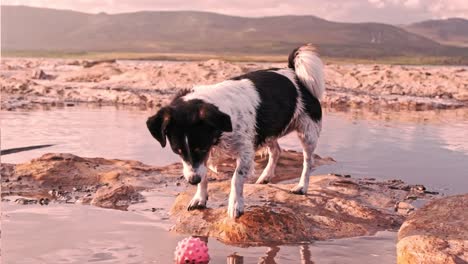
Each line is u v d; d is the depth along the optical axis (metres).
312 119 2.54
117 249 1.95
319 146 3.83
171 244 2.01
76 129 4.43
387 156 3.52
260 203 2.40
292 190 2.51
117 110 6.01
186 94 2.21
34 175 2.79
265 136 2.35
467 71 11.61
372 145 3.89
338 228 2.20
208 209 2.28
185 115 2.06
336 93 8.17
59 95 7.48
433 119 5.57
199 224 2.18
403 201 2.58
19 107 6.04
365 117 5.66
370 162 3.35
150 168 3.02
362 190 2.67
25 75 10.74
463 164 3.32
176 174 2.95
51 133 4.19
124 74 9.78
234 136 2.19
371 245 2.06
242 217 2.16
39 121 4.86
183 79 9.28
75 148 3.60
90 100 7.08
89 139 3.95
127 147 3.68
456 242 1.93
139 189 2.70
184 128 2.06
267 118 2.32
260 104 2.30
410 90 9.01
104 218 2.27
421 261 1.87
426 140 4.14
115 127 4.59
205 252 1.88
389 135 4.38
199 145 2.07
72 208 2.39
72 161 2.93
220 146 2.19
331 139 4.14
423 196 2.67
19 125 4.57
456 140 4.16
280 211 2.21
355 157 3.48
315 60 2.55
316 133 2.56
